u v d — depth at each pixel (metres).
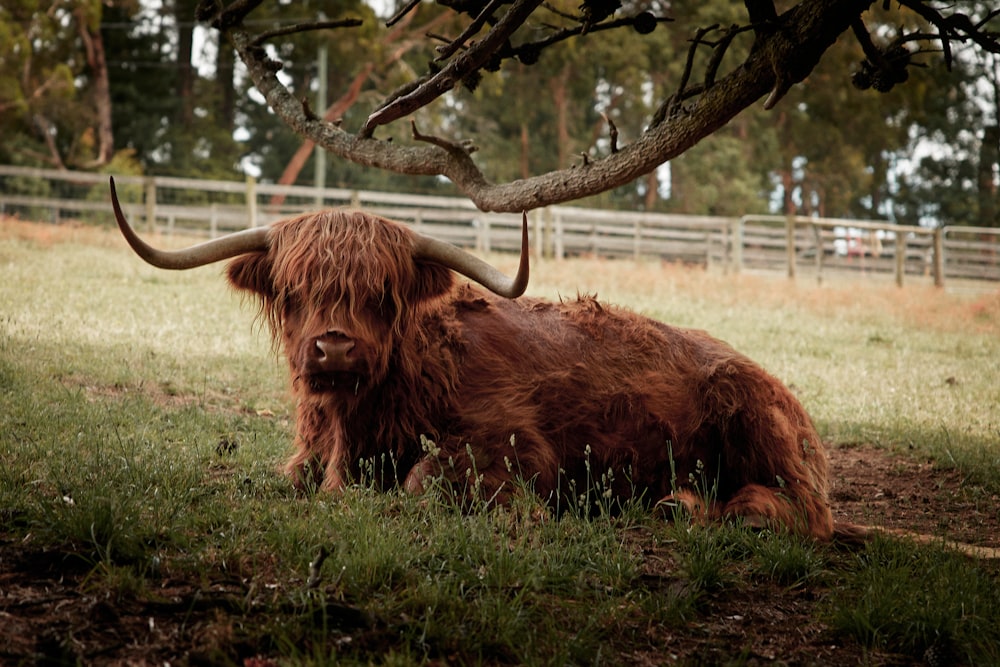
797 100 39.75
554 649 3.74
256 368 10.24
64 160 41.38
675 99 5.08
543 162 50.03
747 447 6.00
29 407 6.99
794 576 4.79
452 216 29.12
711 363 6.26
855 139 49.47
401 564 4.21
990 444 9.01
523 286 5.17
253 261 5.70
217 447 6.70
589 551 4.74
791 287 24.45
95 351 9.95
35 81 36.44
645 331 6.31
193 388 8.92
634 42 39.81
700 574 4.54
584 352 6.08
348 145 6.17
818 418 10.16
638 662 3.81
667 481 6.02
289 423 8.11
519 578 4.30
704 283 23.64
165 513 4.57
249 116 51.88
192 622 3.60
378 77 42.62
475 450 5.56
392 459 5.60
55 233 22.12
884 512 6.88
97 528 4.08
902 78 5.55
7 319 10.98
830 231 31.58
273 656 3.48
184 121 47.06
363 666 3.46
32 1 33.34
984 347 17.08
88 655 3.31
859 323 19.62
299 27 6.67
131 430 6.79
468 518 4.83
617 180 5.11
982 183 59.41
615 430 5.97
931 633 4.17
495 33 4.99
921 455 8.72
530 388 5.86
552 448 5.84
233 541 4.26
